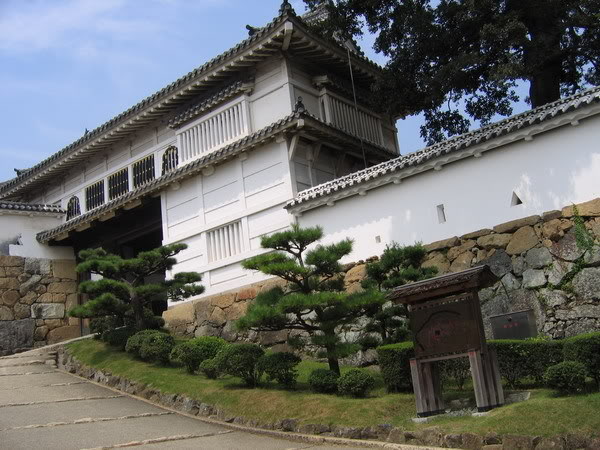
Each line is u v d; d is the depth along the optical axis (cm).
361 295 1235
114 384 1623
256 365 1351
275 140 1955
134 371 1627
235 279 2005
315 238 1316
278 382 1387
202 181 2170
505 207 1473
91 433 1138
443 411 1081
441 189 1588
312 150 2011
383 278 1373
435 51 2116
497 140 1476
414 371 1083
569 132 1395
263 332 1848
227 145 2027
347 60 2173
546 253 1391
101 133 2516
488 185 1507
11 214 2542
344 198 1761
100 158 2727
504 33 1839
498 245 1465
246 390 1342
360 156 2236
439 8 2045
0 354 2331
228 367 1376
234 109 2109
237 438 1133
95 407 1388
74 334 2566
